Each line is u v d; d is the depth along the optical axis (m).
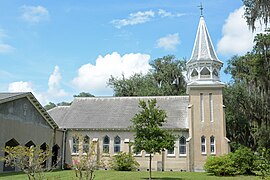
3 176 26.36
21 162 13.90
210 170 31.45
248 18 29.20
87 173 13.96
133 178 27.30
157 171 37.62
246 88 44.03
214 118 38.75
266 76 36.03
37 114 35.22
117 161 37.88
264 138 41.22
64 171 34.12
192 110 39.22
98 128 41.28
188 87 39.66
